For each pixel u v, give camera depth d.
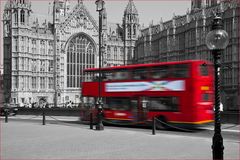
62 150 21.88
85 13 123.00
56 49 118.06
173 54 107.81
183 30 104.06
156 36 118.00
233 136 29.56
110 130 34.72
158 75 34.66
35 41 116.12
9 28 115.81
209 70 33.12
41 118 56.41
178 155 19.78
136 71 36.56
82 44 123.31
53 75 118.44
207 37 14.73
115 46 133.12
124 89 37.47
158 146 23.42
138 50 129.25
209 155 19.78
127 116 37.03
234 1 85.06
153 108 34.88
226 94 85.19
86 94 41.75
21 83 111.81
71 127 38.41
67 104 108.25
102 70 39.88
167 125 32.62
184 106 32.38
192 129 35.25
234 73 83.56
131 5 135.88
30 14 119.31
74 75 121.12
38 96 114.31
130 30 135.00
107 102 39.12
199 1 108.62
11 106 67.38
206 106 32.41
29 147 23.27
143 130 35.59
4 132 33.03
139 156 19.55
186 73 32.47
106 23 131.25
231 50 84.69
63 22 119.50
